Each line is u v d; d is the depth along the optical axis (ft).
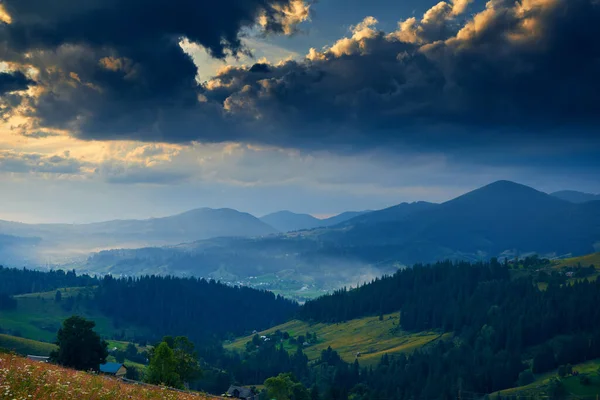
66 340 360.28
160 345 344.28
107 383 122.83
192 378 409.49
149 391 122.93
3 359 116.47
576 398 616.80
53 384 97.86
